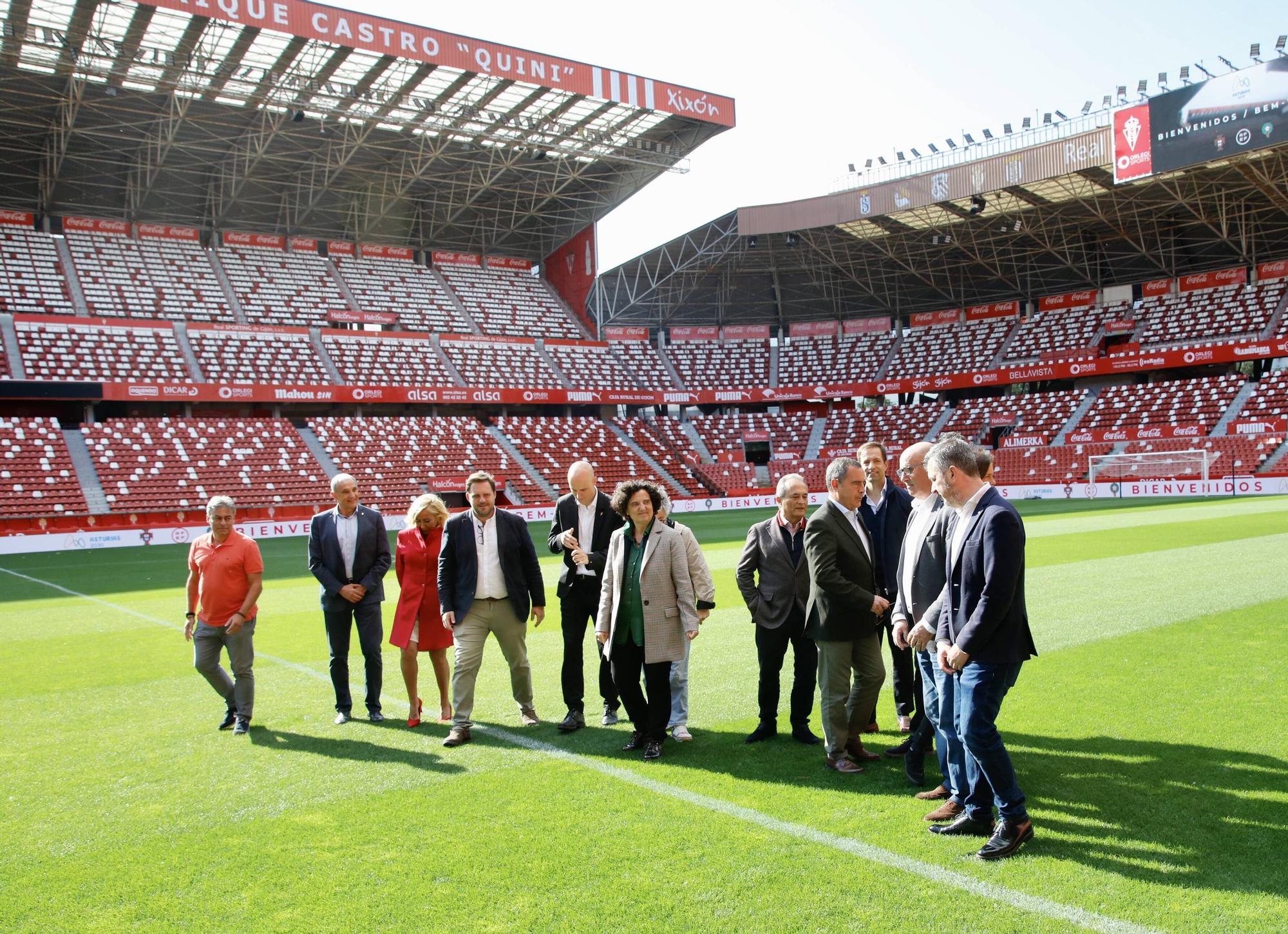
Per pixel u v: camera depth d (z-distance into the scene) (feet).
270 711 25.52
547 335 161.68
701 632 36.29
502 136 121.60
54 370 116.57
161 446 121.08
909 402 175.73
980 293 173.06
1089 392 158.20
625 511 20.67
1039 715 21.99
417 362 146.92
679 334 179.83
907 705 22.09
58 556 91.30
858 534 18.90
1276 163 116.67
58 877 14.65
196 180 132.98
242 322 136.98
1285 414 135.74
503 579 22.58
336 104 110.52
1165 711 21.84
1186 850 14.15
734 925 12.28
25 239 129.59
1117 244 155.53
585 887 13.60
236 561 23.25
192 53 96.12
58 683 29.91
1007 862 14.02
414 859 14.87
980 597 14.71
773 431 171.83
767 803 16.96
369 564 24.39
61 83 100.99
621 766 19.48
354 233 155.22
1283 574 44.75
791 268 170.30
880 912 12.53
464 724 21.63
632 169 139.44
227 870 14.71
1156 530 73.46
